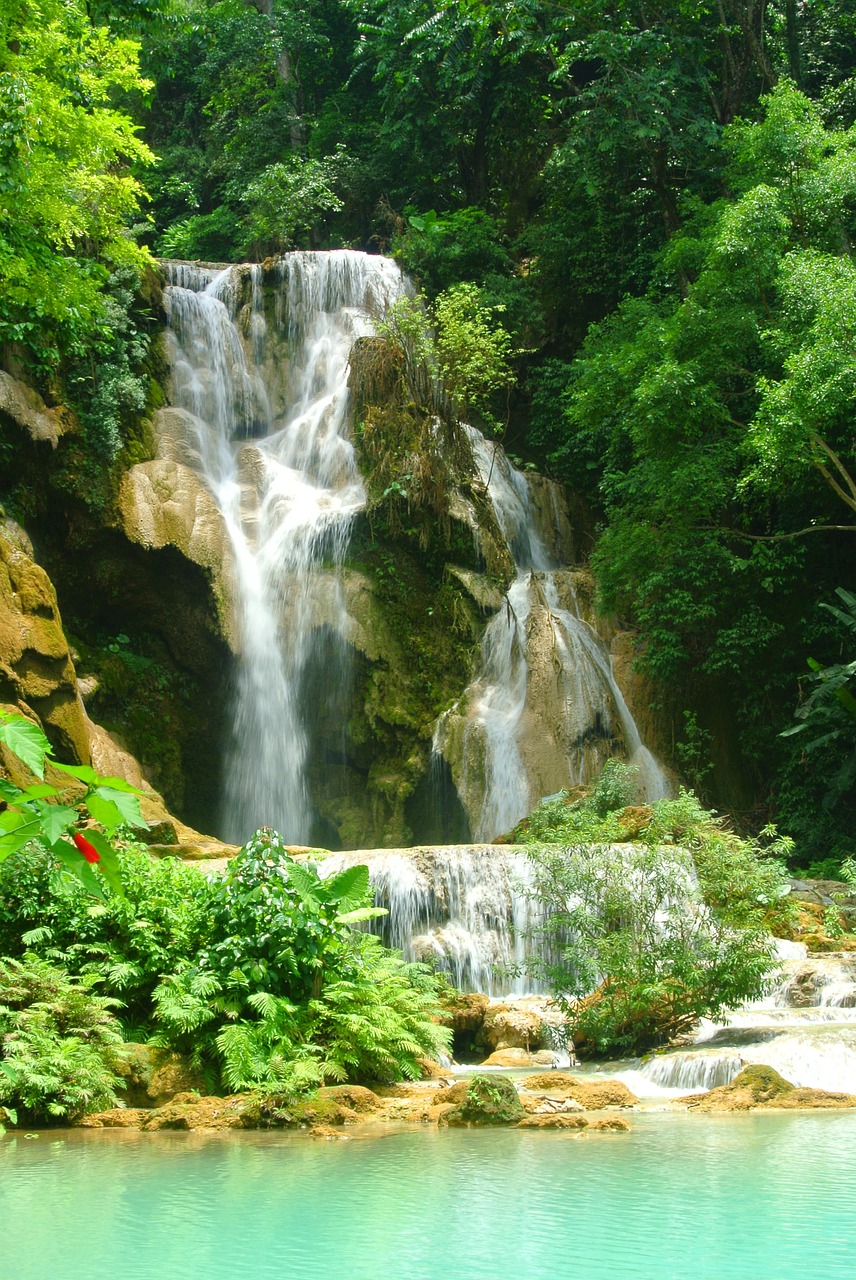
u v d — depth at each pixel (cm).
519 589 2328
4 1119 719
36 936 895
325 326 2672
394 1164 543
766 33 3052
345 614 2191
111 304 2234
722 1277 326
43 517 2044
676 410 2141
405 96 3169
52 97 1653
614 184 2936
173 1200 463
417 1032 944
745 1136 610
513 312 2923
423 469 2284
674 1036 992
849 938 1407
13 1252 375
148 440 2236
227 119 3847
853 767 2031
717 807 2219
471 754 2081
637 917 992
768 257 2130
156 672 2134
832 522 2367
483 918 1326
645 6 2748
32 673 1554
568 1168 520
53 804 227
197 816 2175
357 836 2122
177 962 881
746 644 2219
